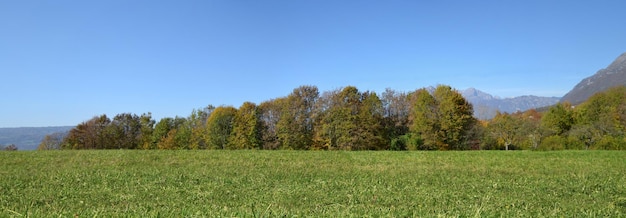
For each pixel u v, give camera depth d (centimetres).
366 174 2166
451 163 2831
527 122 7088
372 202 1287
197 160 2814
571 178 2011
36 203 1232
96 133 7975
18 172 2083
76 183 1719
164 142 7719
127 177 1923
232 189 1581
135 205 1189
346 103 6762
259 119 7200
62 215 827
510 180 1928
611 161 2881
